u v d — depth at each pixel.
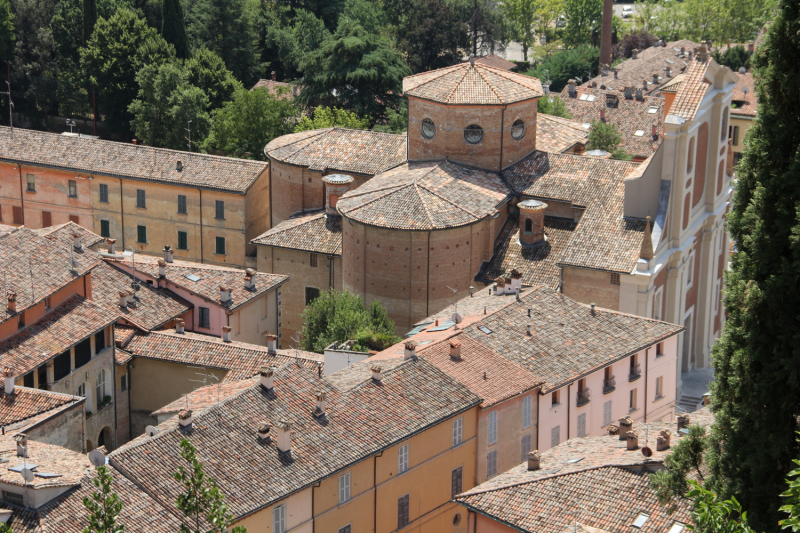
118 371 89.88
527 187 104.81
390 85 157.75
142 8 189.50
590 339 84.38
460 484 75.62
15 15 178.62
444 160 107.12
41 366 81.69
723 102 104.50
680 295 101.19
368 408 71.50
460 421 74.25
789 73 48.34
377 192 102.88
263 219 125.62
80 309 87.06
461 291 100.88
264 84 179.38
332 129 117.81
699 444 51.72
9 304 82.12
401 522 72.25
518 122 106.56
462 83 106.50
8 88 172.88
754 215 49.00
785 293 47.78
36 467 63.78
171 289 98.50
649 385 88.00
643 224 97.56
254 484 64.50
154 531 60.66
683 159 97.06
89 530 47.22
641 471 61.47
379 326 96.75
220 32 190.12
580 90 175.88
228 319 97.31
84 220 128.62
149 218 125.69
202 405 74.88
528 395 78.00
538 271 100.56
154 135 157.25
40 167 128.50
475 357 78.69
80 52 168.00
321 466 66.81
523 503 61.91
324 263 108.69
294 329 111.81
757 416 48.31
